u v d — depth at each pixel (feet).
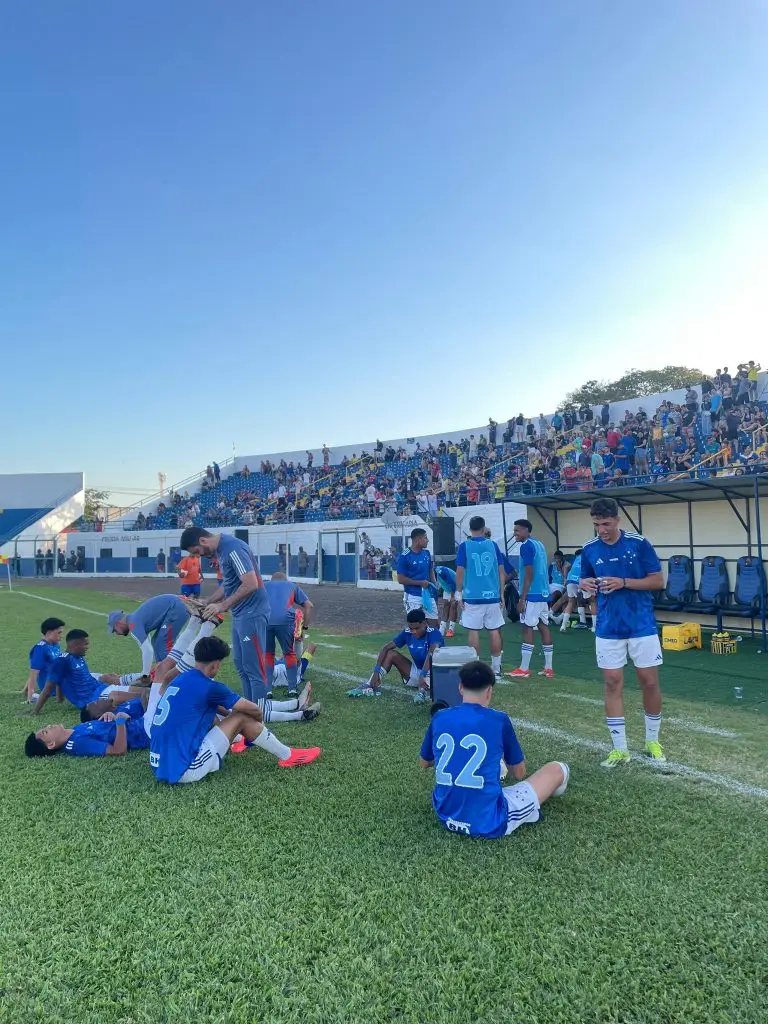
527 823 11.74
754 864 10.21
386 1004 7.34
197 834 11.66
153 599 20.94
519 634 36.63
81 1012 7.30
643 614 15.14
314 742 16.99
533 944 8.32
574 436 86.02
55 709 21.50
